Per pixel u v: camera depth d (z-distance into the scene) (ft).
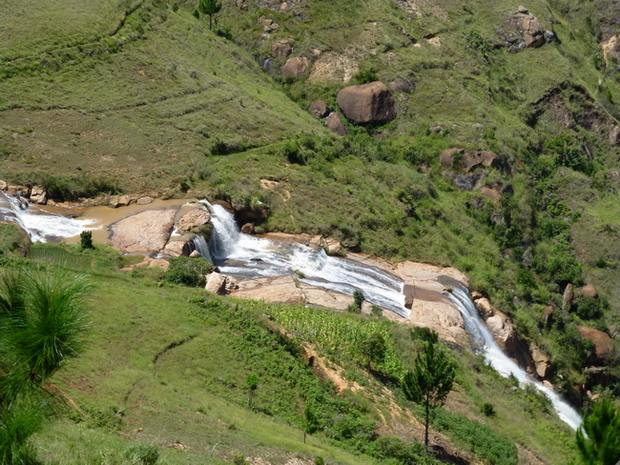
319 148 230.27
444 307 162.20
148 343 95.81
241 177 193.98
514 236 226.38
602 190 266.98
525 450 112.88
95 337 90.58
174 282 127.85
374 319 140.46
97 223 152.56
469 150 247.70
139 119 206.49
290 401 96.37
